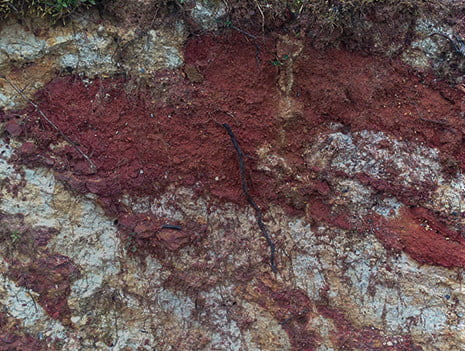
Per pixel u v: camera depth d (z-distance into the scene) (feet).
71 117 3.66
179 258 3.88
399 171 3.72
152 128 3.71
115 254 3.84
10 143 3.65
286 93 3.77
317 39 3.63
